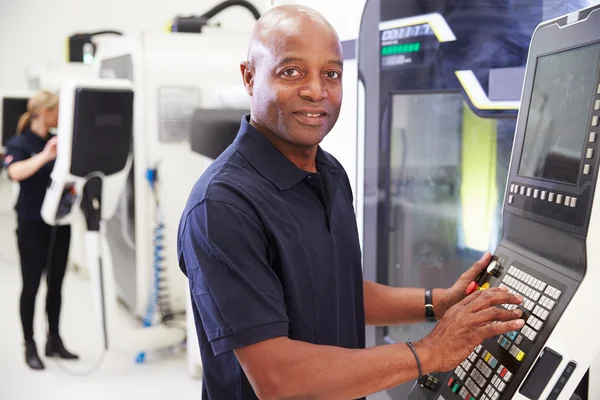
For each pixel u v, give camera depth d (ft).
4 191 19.81
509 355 3.03
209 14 11.78
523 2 5.36
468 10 5.56
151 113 10.86
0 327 12.53
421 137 6.39
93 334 11.98
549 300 2.97
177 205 11.20
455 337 3.10
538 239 3.29
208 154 8.27
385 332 6.82
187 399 9.34
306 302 3.60
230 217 3.33
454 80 5.73
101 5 20.97
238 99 9.09
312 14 3.52
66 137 8.30
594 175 2.79
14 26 20.59
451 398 3.32
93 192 8.74
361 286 4.11
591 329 2.71
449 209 6.57
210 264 3.33
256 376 3.25
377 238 6.56
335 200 3.96
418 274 6.70
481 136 6.31
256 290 3.27
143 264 11.16
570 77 3.08
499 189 6.28
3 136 13.14
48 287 10.64
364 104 6.29
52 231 10.21
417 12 5.81
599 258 2.76
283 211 3.55
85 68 15.49
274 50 3.43
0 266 16.75
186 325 10.73
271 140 3.71
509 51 5.45
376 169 6.39
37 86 15.98
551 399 2.74
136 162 10.89
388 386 3.16
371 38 6.15
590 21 2.95
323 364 3.17
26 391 9.67
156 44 11.00
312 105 3.44
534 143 3.40
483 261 3.86
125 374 10.27
